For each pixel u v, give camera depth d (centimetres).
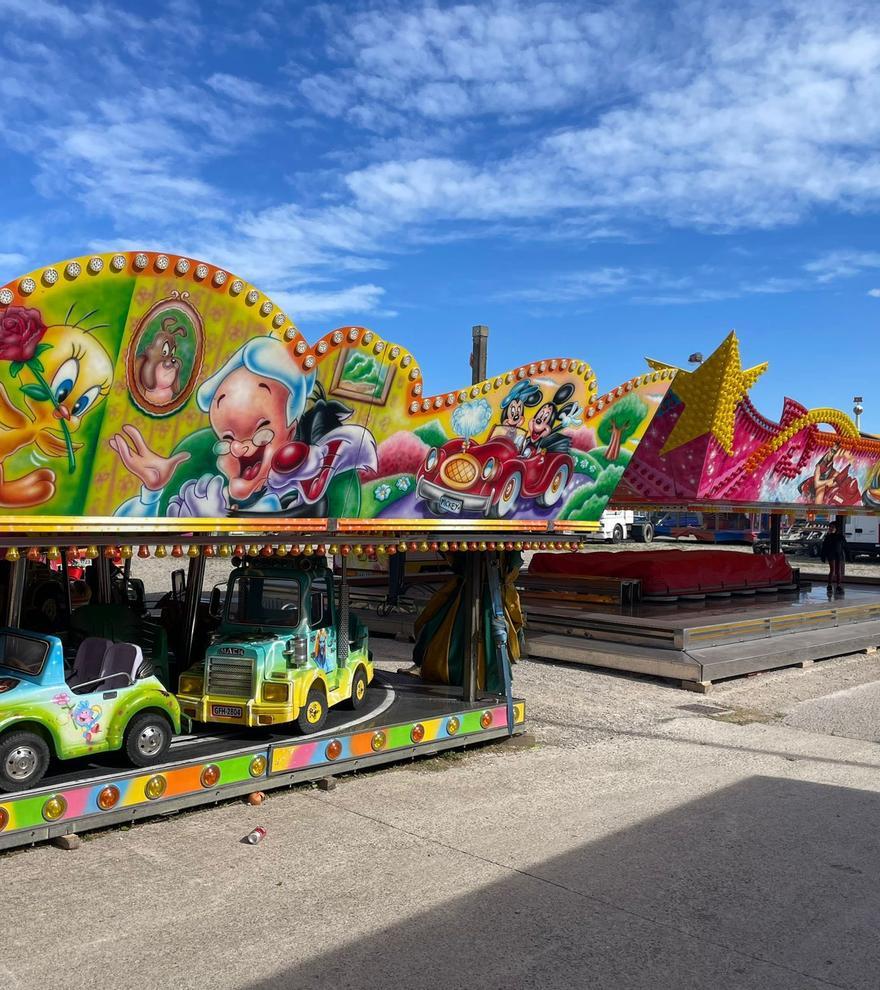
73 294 506
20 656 612
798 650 1398
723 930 503
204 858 587
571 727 985
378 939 482
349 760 757
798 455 1605
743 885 565
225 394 603
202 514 623
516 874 574
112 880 548
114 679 640
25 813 571
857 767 849
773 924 511
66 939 473
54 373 519
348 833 640
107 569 898
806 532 4519
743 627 1397
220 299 571
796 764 857
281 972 445
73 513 561
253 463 639
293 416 648
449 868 581
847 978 453
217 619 913
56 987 428
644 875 577
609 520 4906
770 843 639
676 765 844
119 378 546
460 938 485
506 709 898
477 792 743
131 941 473
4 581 931
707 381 1327
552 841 634
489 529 838
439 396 741
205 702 734
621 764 842
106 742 625
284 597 762
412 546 778
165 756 666
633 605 1583
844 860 610
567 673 1309
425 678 1002
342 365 662
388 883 555
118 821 618
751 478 1520
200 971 445
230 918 502
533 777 790
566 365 831
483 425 787
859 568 3538
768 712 1095
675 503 1440
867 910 532
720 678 1241
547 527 890
